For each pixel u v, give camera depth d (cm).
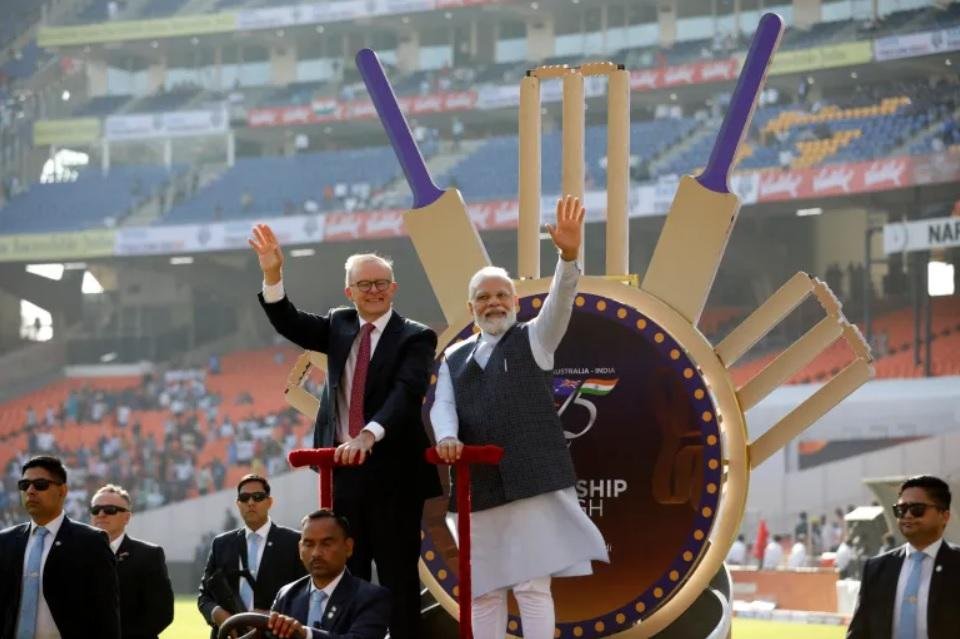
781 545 9425
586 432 2209
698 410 2169
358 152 14200
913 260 11444
